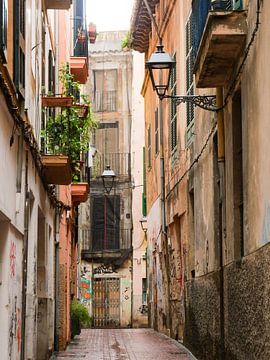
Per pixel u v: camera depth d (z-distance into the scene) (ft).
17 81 39.04
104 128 151.94
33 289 50.39
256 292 37.81
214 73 45.19
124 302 142.82
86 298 143.33
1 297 37.68
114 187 148.15
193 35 56.70
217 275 50.98
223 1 42.78
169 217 83.61
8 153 37.47
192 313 64.90
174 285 80.94
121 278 143.74
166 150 86.33
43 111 57.93
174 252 80.48
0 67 33.14
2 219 37.68
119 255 144.05
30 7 48.01
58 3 60.80
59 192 72.43
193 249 67.92
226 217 48.11
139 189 144.15
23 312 44.11
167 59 50.57
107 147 150.71
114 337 90.27
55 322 70.08
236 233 45.27
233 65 43.86
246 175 41.06
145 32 105.91
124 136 150.92
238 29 40.29
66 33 82.07
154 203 100.07
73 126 58.44
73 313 91.97
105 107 152.46
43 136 56.95
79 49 87.97
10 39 38.22
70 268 88.48
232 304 45.03
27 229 45.29
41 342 59.93
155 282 100.83
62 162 54.24
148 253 110.73
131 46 111.86
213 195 54.49
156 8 94.38
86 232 146.20
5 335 37.50
